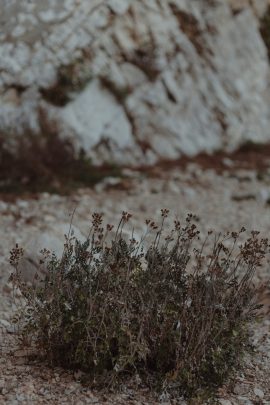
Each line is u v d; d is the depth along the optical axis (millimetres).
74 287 6719
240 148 21953
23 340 7070
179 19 21750
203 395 6184
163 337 6449
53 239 9281
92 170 17609
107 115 19047
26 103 17781
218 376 6465
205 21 22500
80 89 18703
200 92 21609
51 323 6559
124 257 6805
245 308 6879
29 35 18656
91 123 18594
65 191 15805
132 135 19500
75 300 6645
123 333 6293
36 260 9047
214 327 6477
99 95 19047
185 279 6895
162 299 6668
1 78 17859
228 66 22766
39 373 6559
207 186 17672
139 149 19438
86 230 12508
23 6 19047
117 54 19797
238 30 23469
